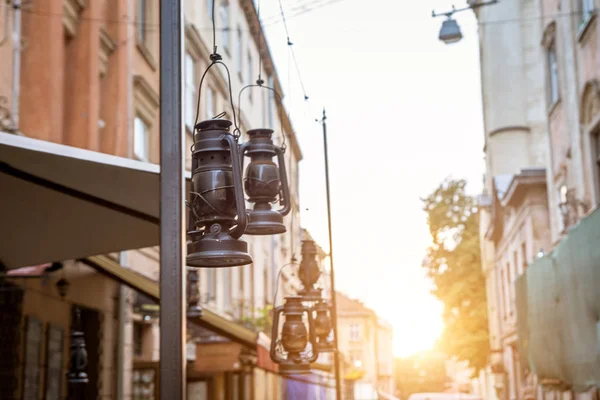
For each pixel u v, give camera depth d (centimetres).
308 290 887
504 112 3369
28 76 1220
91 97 1412
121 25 1593
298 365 721
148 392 1684
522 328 2064
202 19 2252
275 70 2644
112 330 1520
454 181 4478
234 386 2242
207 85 2264
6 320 1082
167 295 399
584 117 1714
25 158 658
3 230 838
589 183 1692
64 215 805
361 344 7975
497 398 3938
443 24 1415
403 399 6203
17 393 1088
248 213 486
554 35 2016
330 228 1144
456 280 4319
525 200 2531
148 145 1794
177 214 405
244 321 2272
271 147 496
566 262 1366
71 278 1330
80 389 873
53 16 1241
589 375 1252
